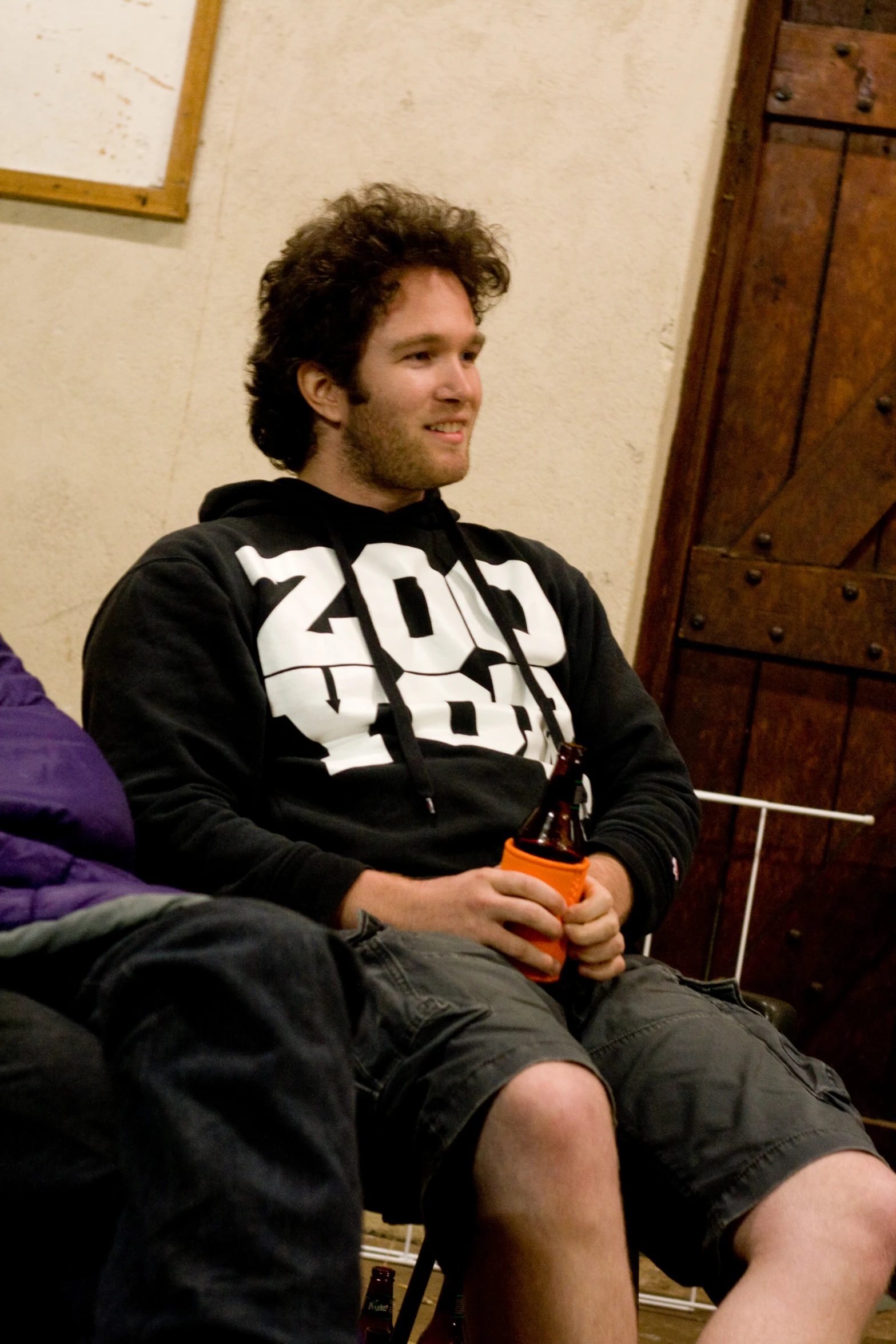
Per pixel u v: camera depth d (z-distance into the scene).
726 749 2.39
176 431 2.24
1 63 2.25
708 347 2.39
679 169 2.20
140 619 1.29
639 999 1.22
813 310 2.40
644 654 2.39
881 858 2.34
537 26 2.21
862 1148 1.04
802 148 2.41
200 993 0.75
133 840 1.07
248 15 2.24
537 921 1.11
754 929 2.36
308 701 1.27
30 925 0.85
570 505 2.20
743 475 2.41
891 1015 2.32
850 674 2.37
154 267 2.24
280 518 1.40
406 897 1.15
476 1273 0.96
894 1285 2.03
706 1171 1.06
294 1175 0.71
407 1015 1.04
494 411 2.21
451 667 1.36
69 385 2.24
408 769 1.26
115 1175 0.74
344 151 2.23
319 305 1.43
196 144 2.24
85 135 2.25
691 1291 1.99
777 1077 1.11
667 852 1.36
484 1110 0.97
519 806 1.30
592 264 2.21
